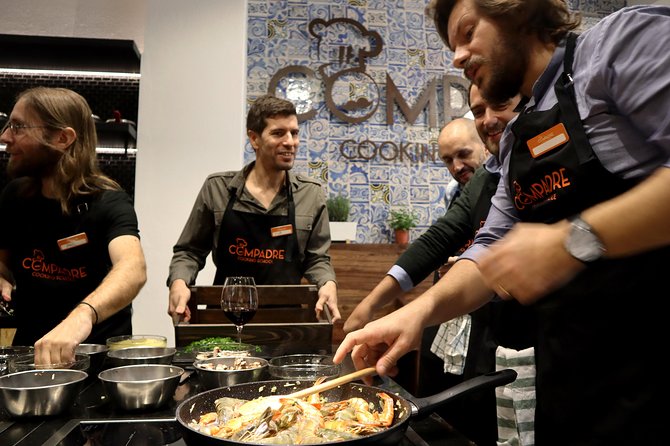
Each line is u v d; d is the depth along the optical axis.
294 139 2.46
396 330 1.04
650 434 0.89
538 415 1.11
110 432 0.87
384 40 4.50
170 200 3.36
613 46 0.90
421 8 4.56
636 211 0.72
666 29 0.85
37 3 3.83
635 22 0.89
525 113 1.16
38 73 3.79
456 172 2.41
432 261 1.86
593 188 1.00
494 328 1.67
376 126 4.42
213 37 3.46
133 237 1.70
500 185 1.39
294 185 2.54
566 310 1.01
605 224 0.73
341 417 0.85
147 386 0.97
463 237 1.91
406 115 4.43
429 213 4.42
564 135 1.03
